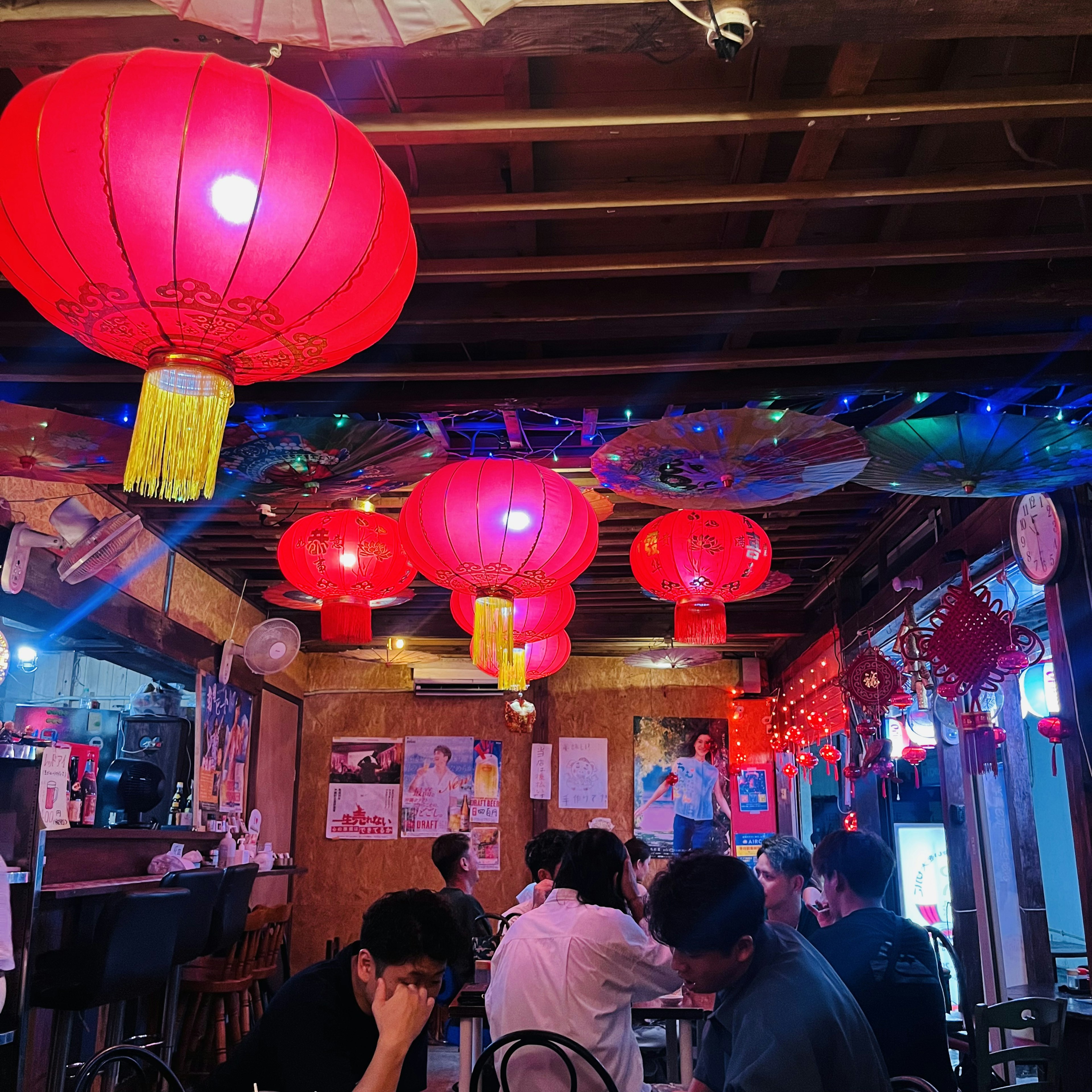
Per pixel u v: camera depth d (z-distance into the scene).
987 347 3.79
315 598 4.89
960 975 4.53
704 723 10.37
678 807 10.14
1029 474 3.99
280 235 1.75
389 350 4.07
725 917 2.08
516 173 2.98
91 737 7.30
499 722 10.30
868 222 3.35
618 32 2.16
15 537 4.59
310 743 10.24
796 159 2.85
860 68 2.48
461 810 10.07
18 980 3.66
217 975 6.19
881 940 2.88
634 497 4.41
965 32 2.16
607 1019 2.95
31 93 1.73
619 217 3.29
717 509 4.55
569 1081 2.82
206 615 7.51
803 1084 1.88
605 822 9.21
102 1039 5.27
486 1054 2.76
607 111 2.61
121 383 4.03
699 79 2.73
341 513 4.77
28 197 1.70
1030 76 2.72
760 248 3.28
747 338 3.88
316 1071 2.33
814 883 4.72
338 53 2.29
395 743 10.23
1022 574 4.80
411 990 2.22
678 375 4.12
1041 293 3.50
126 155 1.66
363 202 1.83
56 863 4.68
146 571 6.41
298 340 1.93
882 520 6.45
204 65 1.72
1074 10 2.09
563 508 3.74
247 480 4.34
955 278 3.54
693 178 3.12
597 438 5.06
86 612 5.36
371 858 9.97
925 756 6.45
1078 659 4.21
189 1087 5.85
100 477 4.20
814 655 8.38
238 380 2.05
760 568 4.68
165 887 4.80
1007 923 5.83
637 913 3.80
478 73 2.67
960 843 6.26
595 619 8.98
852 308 3.53
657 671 10.49
